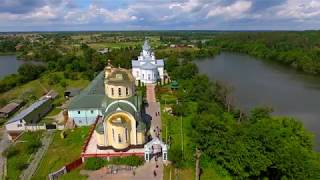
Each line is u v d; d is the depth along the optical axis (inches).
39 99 4722.0
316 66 7293.3
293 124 3034.0
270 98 5088.6
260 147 2544.3
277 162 2444.6
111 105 2945.4
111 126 2797.7
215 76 6993.1
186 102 4473.4
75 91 5118.1
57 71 7337.6
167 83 5777.6
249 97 5147.6
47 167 2741.1
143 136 2886.3
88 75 6417.3
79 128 3604.8
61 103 4719.5
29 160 2893.7
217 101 4542.3
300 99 5039.4
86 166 2679.6
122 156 2775.6
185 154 2874.0
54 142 3257.9
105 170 2645.2
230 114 3966.5
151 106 4362.7
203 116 3393.2
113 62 7480.3
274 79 6678.2
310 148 2883.9
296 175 2337.6
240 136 2758.4
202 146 2871.6
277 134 2701.8
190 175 2605.8
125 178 2524.6
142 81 5625.0
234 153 2564.0
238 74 7303.2
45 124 3649.1
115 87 3016.7
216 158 2741.1
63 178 2534.5
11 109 4382.4
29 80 6727.4
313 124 3922.2
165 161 2778.1
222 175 2623.0
